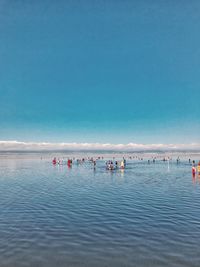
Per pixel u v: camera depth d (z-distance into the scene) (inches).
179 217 834.8
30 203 1077.8
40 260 524.1
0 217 856.9
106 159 5516.7
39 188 1496.1
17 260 525.0
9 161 4741.6
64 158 6097.4
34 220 818.2
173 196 1203.2
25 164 3821.4
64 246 597.6
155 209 948.0
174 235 663.8
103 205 1023.6
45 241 630.5
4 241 631.8
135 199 1136.8
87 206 1009.5
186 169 2790.4
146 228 724.0
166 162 4215.1
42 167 3201.3
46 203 1074.7
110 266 495.8
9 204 1060.5
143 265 498.0
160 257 533.0
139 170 2691.9
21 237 659.4
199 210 925.8
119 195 1240.2
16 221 806.5
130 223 773.9
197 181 1761.8
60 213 905.5
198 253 550.9
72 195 1256.2
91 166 3363.7
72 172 2507.4
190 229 711.1
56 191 1381.6
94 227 738.2
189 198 1152.8
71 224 770.8
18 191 1393.9
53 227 742.5
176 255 542.3
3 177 2100.1
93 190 1400.1
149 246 592.1
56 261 519.5
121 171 2581.2
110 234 677.3
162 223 770.2
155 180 1825.8
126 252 560.7
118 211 923.4
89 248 583.8
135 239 637.9
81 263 509.4
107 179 1907.0
